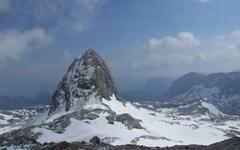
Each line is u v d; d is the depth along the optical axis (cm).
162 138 18838
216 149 7281
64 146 9319
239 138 7412
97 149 9012
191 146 9362
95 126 19700
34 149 9631
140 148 9262
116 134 18188
